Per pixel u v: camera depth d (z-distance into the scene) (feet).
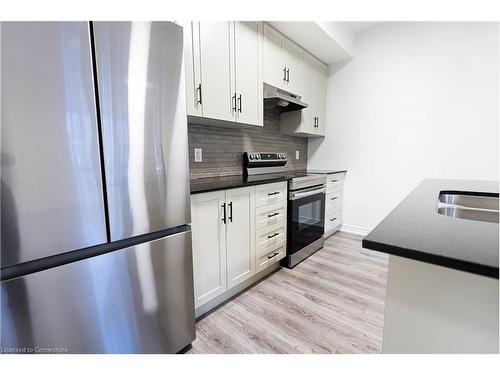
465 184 5.07
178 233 4.01
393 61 9.12
